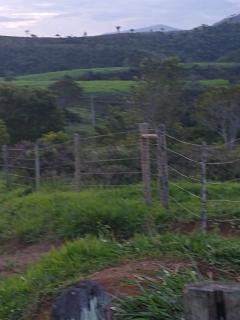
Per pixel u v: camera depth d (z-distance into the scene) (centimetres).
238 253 685
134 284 613
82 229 999
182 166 1415
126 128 2986
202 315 393
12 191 1591
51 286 679
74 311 414
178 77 3312
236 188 1269
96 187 1411
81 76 6594
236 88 2992
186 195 1209
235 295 386
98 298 420
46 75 7000
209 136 2969
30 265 867
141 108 3141
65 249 777
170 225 1022
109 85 5800
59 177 1591
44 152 1672
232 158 1412
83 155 1552
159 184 1143
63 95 4962
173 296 557
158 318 543
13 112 3506
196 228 990
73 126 4112
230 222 1012
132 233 982
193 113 3144
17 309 663
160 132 1098
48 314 626
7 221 1197
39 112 3538
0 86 3591
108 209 1014
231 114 2955
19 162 1725
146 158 1114
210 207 1088
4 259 989
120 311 555
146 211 1048
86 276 686
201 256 689
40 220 1112
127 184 1437
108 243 788
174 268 649
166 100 3175
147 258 711
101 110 4825
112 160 1453
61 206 1151
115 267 698
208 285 401
